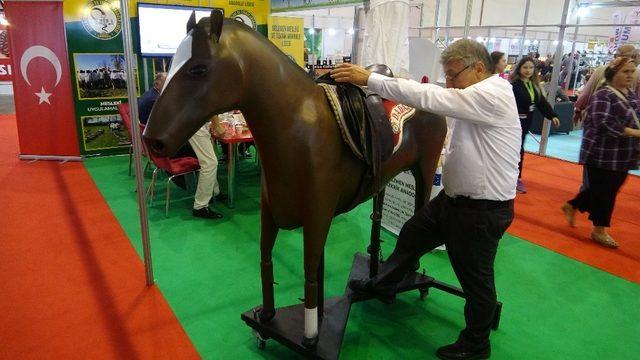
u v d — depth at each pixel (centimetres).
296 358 201
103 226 347
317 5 539
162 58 605
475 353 197
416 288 240
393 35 372
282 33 673
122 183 464
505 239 345
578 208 358
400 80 151
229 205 396
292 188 149
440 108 149
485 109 153
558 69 605
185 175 426
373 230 228
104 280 265
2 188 435
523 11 1373
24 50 514
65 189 439
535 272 292
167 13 579
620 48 416
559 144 730
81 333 214
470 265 178
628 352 213
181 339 212
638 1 528
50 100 529
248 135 390
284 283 268
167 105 123
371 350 209
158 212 381
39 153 546
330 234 346
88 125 569
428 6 1151
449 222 180
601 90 310
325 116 148
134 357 198
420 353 207
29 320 223
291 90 141
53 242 315
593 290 271
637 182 513
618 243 340
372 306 246
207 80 124
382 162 169
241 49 130
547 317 241
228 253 306
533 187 487
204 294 253
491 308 185
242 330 221
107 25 556
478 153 163
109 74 569
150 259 256
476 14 1277
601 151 314
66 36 527
